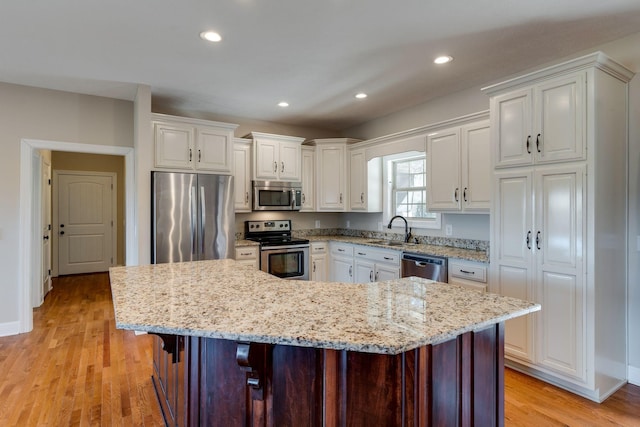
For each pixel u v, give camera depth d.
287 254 4.61
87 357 3.05
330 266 4.96
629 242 2.59
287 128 5.34
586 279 2.33
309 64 3.08
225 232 4.04
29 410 2.26
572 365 2.41
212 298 1.65
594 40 2.67
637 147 2.56
